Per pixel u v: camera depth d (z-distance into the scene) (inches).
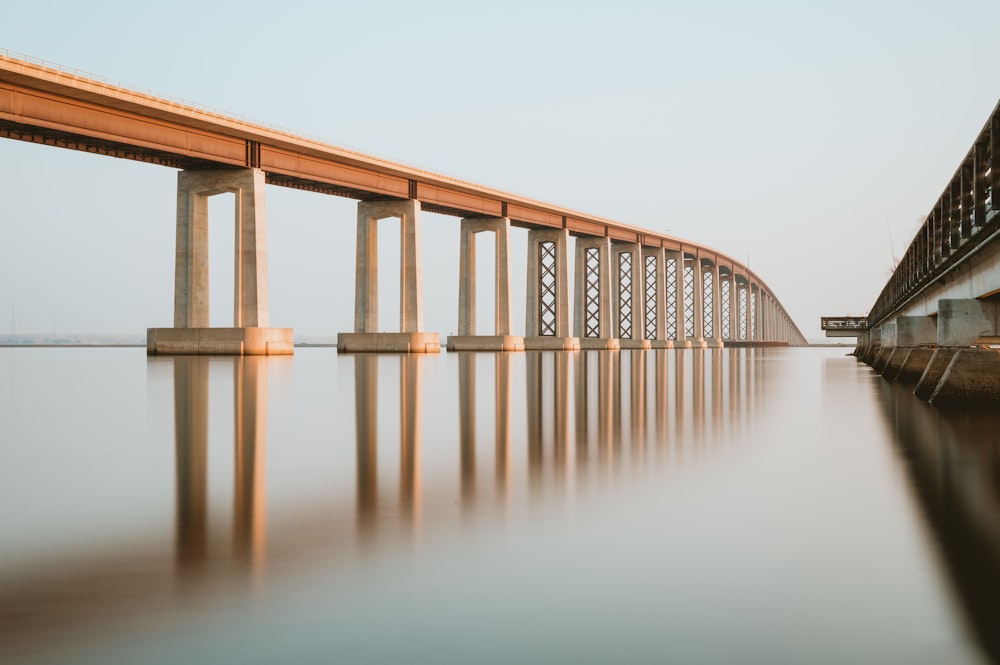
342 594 262.7
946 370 984.3
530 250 5147.6
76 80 2465.6
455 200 4133.9
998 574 282.8
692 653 219.5
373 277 3919.8
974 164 913.5
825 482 455.2
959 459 544.7
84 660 214.7
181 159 2947.8
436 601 256.8
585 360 2851.9
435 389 1252.5
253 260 3068.4
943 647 223.0
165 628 235.8
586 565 293.6
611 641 227.0
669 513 376.5
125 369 2004.2
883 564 294.0
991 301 1031.0
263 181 3122.5
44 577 280.8
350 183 3528.5
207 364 2290.8
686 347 6594.5
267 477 474.6
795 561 298.4
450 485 447.5
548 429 719.1
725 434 683.4
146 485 450.3
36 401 1037.8
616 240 5718.5
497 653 219.6
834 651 220.5
